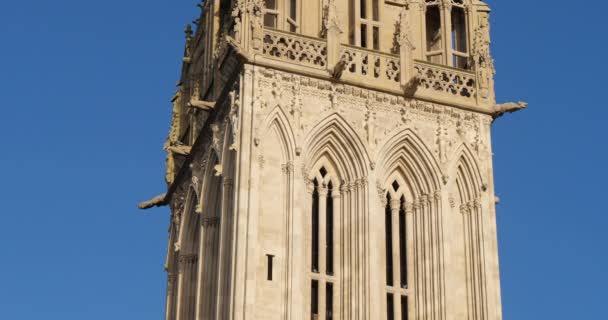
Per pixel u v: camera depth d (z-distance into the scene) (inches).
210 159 2942.9
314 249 2768.2
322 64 2878.9
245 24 2859.3
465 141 2928.2
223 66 2982.3
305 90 2847.0
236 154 2751.0
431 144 2901.1
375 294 2719.0
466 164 2918.3
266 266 2667.3
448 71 2984.7
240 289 2618.1
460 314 2800.2
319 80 2861.7
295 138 2790.4
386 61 2938.0
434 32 3159.5
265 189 2736.2
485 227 2869.1
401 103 2910.9
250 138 2760.8
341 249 2773.1
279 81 2832.2
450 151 2908.5
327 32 2908.5
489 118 2972.4
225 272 2691.9
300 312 2645.2
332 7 2940.5
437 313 2770.7
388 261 2817.4
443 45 3058.6
